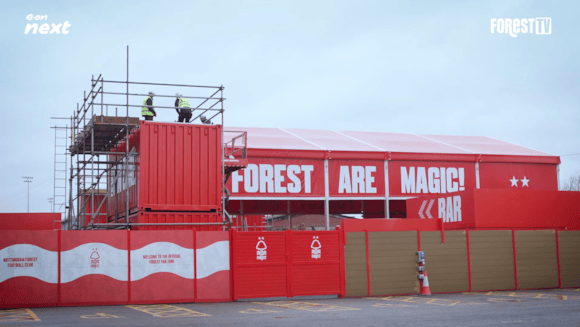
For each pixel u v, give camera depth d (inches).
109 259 703.1
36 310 642.8
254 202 1494.8
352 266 795.4
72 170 992.9
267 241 762.2
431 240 837.8
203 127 832.3
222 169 863.7
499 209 962.7
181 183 811.4
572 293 814.5
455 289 842.2
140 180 789.2
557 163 1421.0
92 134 809.5
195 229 813.9
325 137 1416.1
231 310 622.2
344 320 511.5
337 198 1254.9
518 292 840.3
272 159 1222.3
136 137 831.7
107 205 912.3
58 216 1282.0
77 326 482.0
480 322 485.7
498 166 1376.7
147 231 720.3
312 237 782.5
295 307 650.2
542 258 902.4
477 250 863.1
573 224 1019.3
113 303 697.6
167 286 719.1
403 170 1310.3
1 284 664.4
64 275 685.9
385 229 820.0
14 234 675.4
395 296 799.1
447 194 1024.2
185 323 498.9
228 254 748.0
